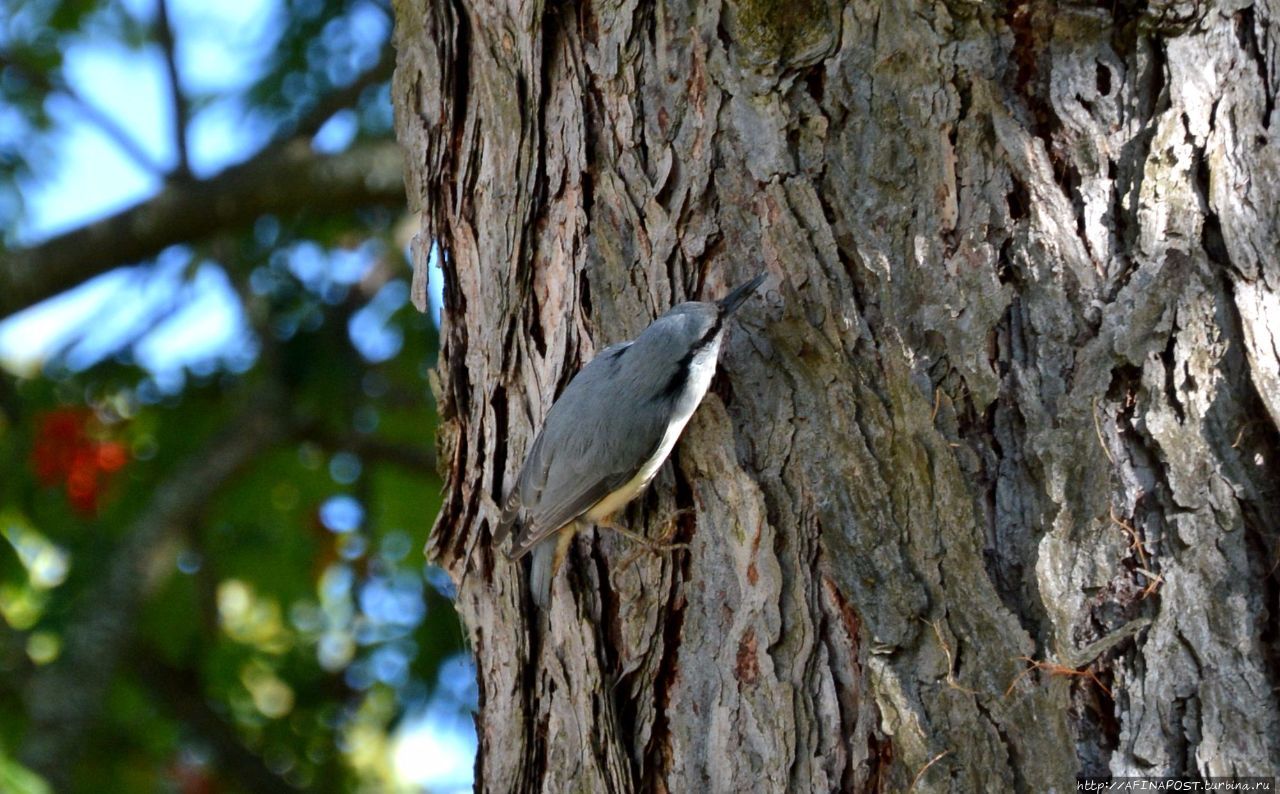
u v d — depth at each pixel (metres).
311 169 15.40
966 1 6.77
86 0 17.58
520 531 7.58
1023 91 6.77
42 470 14.65
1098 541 6.17
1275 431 6.27
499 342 8.01
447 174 8.41
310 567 15.93
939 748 6.11
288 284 16.39
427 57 8.52
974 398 6.46
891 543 6.45
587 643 7.31
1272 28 6.79
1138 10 6.73
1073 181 6.65
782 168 7.02
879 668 6.25
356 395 16.31
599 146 7.66
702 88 7.32
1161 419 6.28
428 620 15.65
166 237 15.34
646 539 7.24
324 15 15.43
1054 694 5.99
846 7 7.02
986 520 6.31
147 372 16.34
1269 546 6.16
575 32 7.80
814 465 6.69
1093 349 6.38
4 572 15.70
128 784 14.95
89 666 13.76
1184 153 6.62
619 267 7.53
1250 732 5.91
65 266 15.04
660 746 6.96
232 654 16.22
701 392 7.02
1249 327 6.40
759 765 6.53
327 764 16.39
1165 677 6.01
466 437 8.27
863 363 6.69
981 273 6.59
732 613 6.82
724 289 7.17
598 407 7.18
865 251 6.78
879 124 6.89
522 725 7.59
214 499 15.55
